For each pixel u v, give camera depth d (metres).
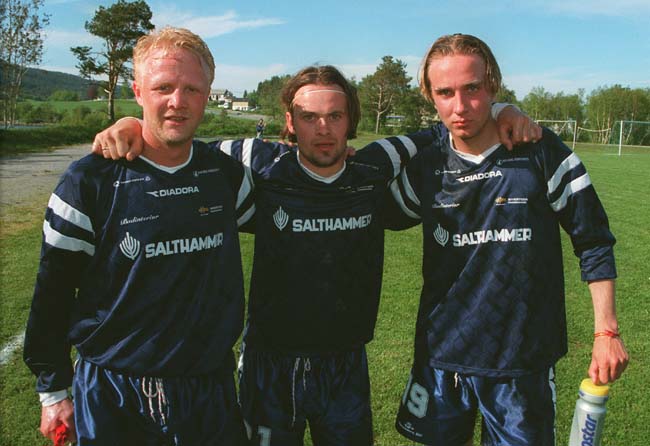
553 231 2.22
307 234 2.28
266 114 74.31
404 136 2.59
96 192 1.91
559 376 3.75
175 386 2.03
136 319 1.97
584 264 2.14
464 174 2.22
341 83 2.28
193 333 2.02
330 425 2.38
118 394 2.01
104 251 1.95
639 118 68.31
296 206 2.28
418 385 2.40
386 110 75.81
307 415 2.39
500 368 2.21
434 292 2.34
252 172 2.30
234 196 2.25
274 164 2.30
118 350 1.98
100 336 1.99
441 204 2.27
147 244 1.94
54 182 13.86
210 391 2.10
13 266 6.17
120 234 1.93
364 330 2.43
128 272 1.95
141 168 1.96
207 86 2.00
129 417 2.03
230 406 2.17
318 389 2.34
